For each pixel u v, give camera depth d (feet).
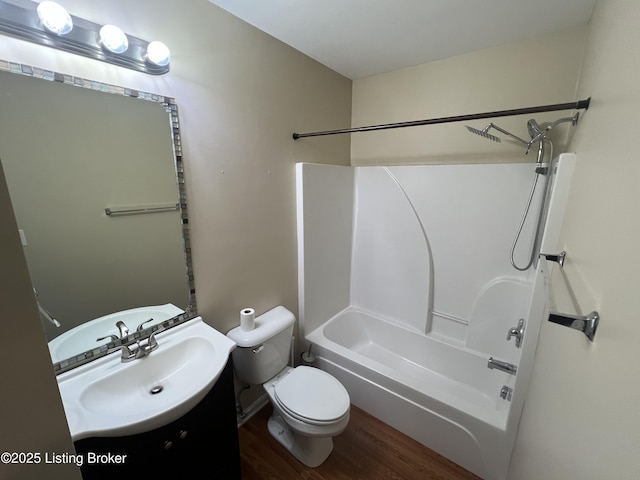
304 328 7.11
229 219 5.09
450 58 6.27
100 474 2.83
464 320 6.89
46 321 3.23
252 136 5.27
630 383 1.17
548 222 3.88
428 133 6.81
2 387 1.36
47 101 3.02
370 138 7.71
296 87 6.03
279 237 6.19
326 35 5.36
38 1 2.80
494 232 6.19
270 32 5.25
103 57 3.26
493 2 4.33
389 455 5.39
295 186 6.40
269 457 5.37
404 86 6.95
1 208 1.30
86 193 3.41
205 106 4.47
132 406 3.51
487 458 4.81
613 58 2.14
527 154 5.76
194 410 3.57
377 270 8.05
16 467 1.44
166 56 3.56
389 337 7.92
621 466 1.18
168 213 4.20
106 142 3.50
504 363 5.66
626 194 1.47
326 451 5.32
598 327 1.60
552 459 2.27
